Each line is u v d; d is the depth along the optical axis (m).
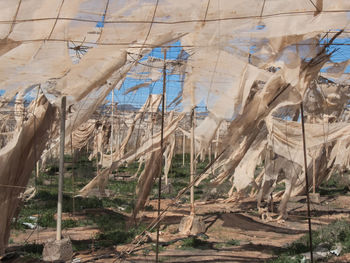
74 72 6.14
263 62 6.39
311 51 6.07
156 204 19.02
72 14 5.10
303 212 17.38
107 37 5.49
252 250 10.95
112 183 25.86
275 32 5.48
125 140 20.00
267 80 6.46
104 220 14.74
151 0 5.06
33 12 4.98
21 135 9.09
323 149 20.02
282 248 10.96
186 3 5.13
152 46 6.05
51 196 18.67
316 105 11.56
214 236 12.91
